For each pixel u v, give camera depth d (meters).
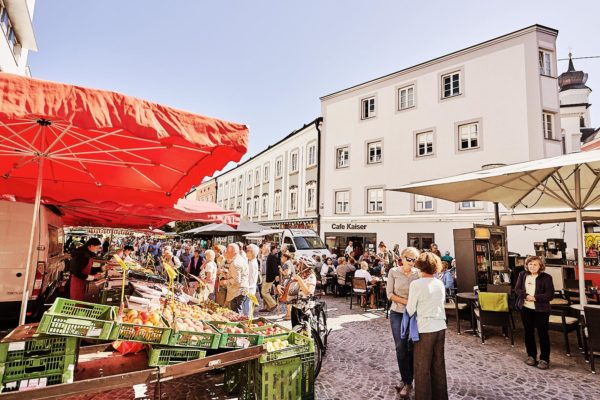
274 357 3.84
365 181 23.28
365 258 16.14
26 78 2.65
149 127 3.03
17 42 15.41
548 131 18.14
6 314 6.02
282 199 30.95
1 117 2.50
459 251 9.96
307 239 17.12
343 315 9.95
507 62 18.56
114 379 2.86
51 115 2.66
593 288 8.26
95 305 3.18
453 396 4.70
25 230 6.34
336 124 25.44
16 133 3.77
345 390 4.87
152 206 7.42
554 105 18.05
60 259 9.86
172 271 3.62
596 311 5.59
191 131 3.26
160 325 3.31
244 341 3.71
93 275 8.92
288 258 11.12
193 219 8.16
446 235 19.34
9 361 2.60
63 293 10.37
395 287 4.83
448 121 20.14
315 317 5.95
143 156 5.07
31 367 2.67
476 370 5.64
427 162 20.67
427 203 20.47
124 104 2.97
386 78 23.05
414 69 21.80
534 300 5.84
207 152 4.55
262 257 11.27
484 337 7.49
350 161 24.25
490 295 7.12
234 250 6.90
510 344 7.11
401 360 4.71
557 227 16.91
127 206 7.28
